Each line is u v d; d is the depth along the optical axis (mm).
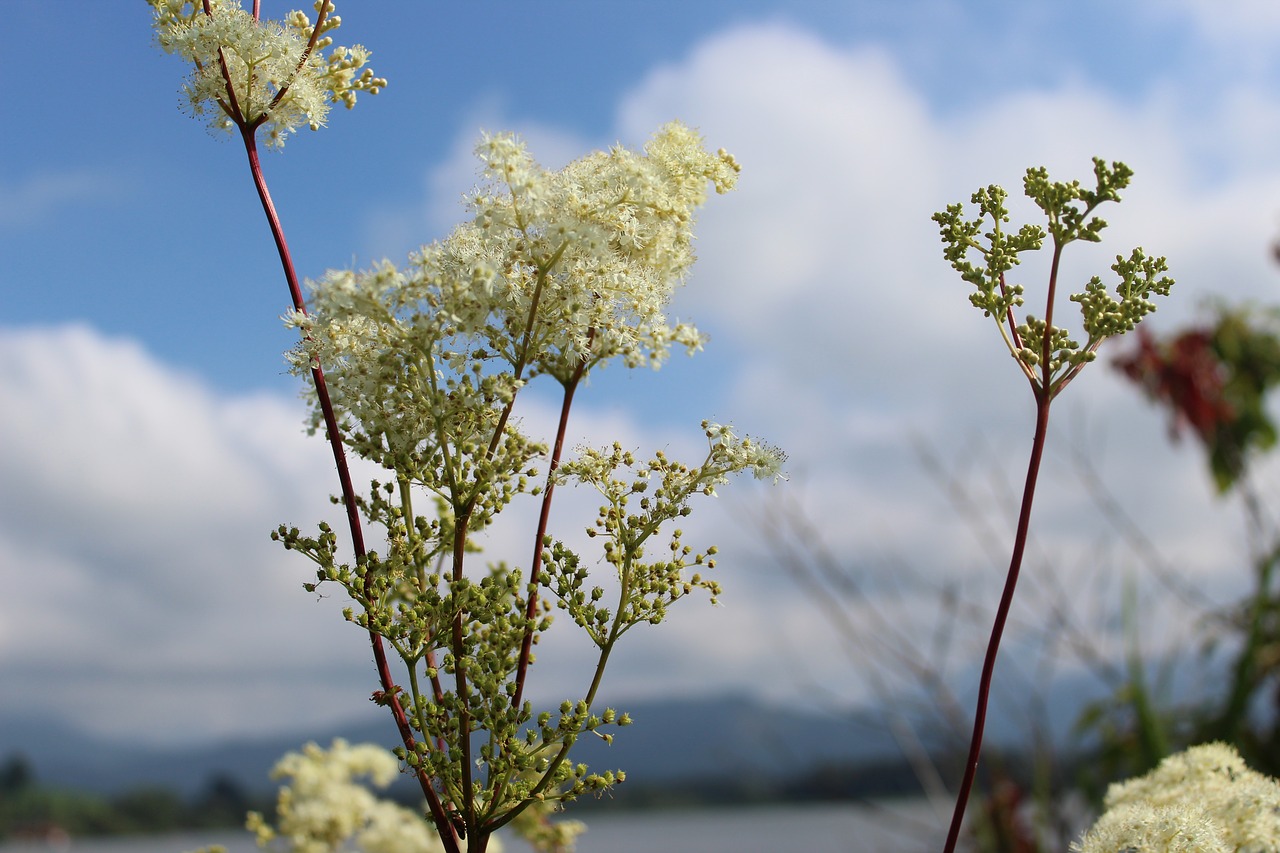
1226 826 338
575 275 333
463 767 310
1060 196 314
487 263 326
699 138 359
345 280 320
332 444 324
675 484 327
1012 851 741
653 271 349
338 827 501
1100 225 311
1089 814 751
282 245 334
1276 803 339
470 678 309
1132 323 310
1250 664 776
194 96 346
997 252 320
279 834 503
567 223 325
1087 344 313
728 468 328
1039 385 310
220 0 351
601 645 321
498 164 326
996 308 322
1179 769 369
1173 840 322
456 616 314
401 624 311
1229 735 775
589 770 311
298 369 334
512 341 334
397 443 325
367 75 354
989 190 323
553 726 314
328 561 319
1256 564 843
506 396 321
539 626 328
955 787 786
